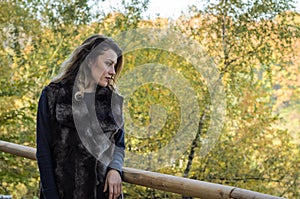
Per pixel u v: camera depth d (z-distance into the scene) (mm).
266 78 9492
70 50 9898
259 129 8977
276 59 9469
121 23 9500
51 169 1734
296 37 9422
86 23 9906
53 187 1727
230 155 8852
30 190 8930
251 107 9141
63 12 9852
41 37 9703
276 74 9492
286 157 8891
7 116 7609
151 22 9305
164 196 8742
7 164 6941
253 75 9344
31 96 9133
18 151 2607
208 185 1569
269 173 8859
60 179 1746
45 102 1761
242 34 9367
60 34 9891
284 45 9398
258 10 9305
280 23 9398
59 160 1745
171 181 1685
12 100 8172
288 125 9359
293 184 8820
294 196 8789
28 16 9414
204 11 9281
